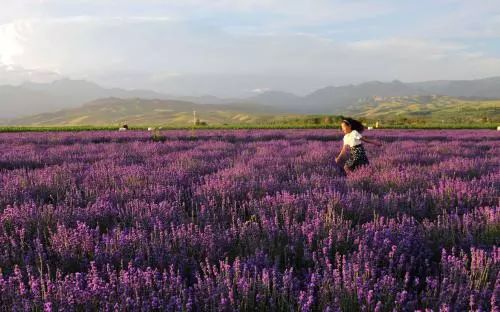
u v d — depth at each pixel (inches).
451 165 347.3
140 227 160.7
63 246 141.5
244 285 108.1
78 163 393.7
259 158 406.3
